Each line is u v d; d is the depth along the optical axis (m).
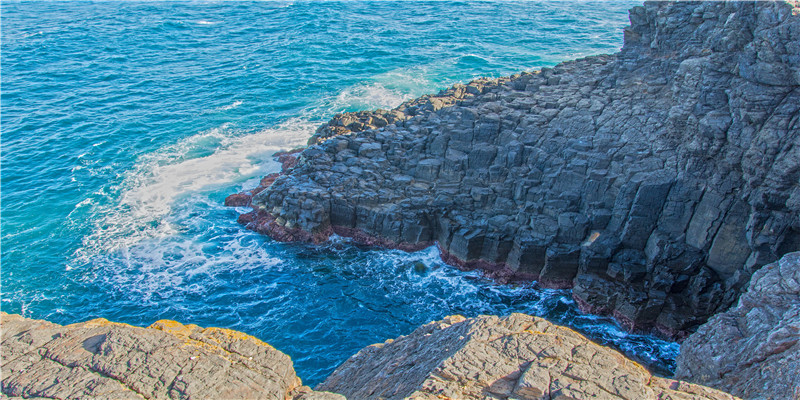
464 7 122.19
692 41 41.00
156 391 12.38
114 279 38.34
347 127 51.88
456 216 40.28
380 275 39.09
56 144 58.34
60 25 108.31
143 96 71.50
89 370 12.74
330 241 42.62
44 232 43.62
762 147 29.89
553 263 36.78
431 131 46.78
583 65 53.28
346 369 21.86
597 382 12.91
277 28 105.88
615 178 36.75
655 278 34.31
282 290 37.50
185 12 122.19
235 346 14.45
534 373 13.22
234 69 81.62
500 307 36.00
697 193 33.72
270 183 48.88
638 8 46.91
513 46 89.00
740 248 32.34
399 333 33.91
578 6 122.00
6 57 86.56
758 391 19.22
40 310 35.34
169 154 55.97
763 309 23.02
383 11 120.00
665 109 39.50
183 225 44.66
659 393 13.12
